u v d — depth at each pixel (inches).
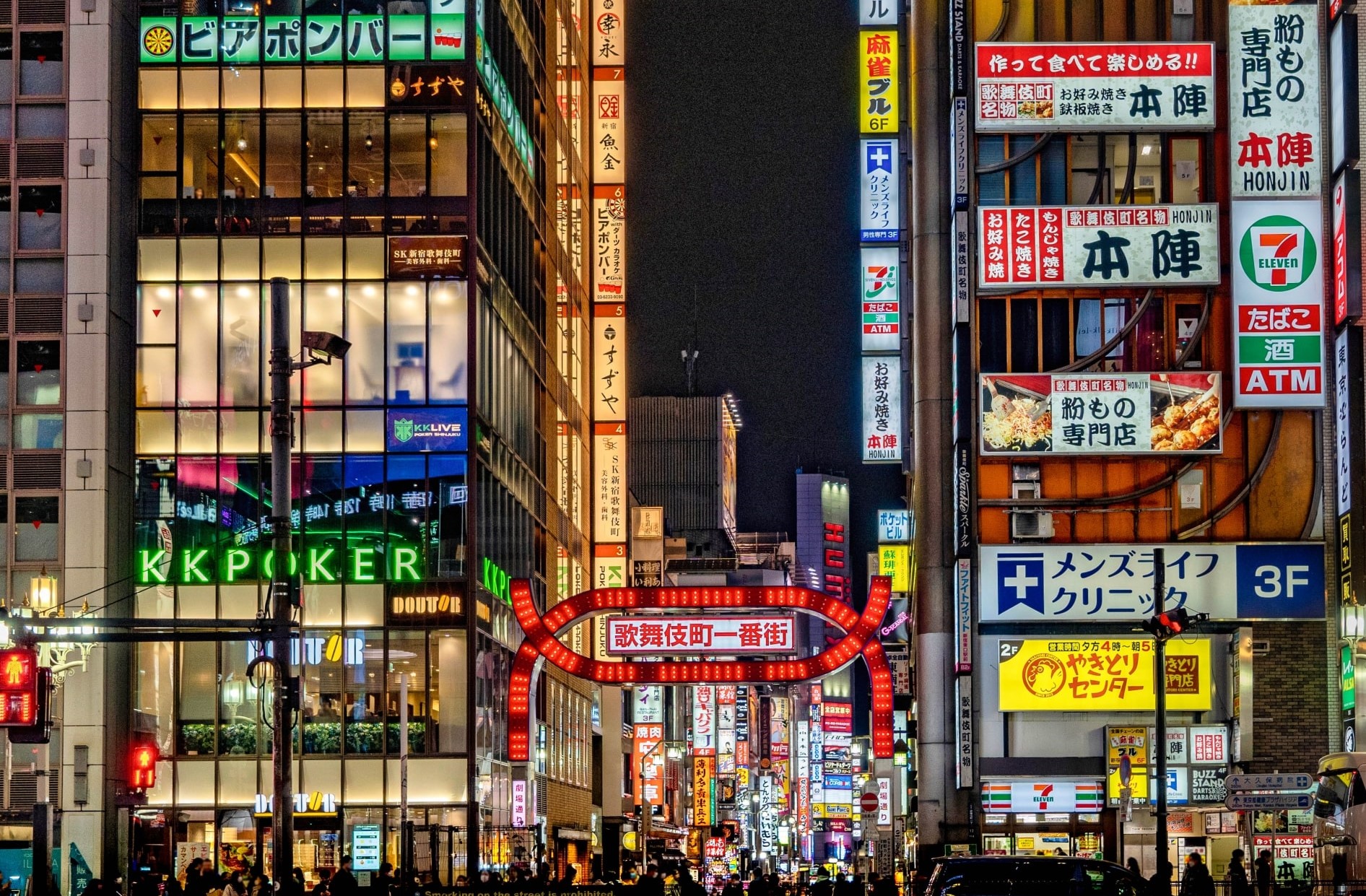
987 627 2112.5
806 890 2102.6
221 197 2300.7
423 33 2327.8
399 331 2279.8
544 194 2923.2
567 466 3117.6
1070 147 2174.0
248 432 2263.8
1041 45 2170.3
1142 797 2042.3
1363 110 2086.6
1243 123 2148.1
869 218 2596.0
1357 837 1427.2
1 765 2123.5
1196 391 2132.1
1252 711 2043.6
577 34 3336.6
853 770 5334.6
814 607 2068.2
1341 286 2086.6
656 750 4490.7
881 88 2603.3
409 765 2218.3
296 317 2281.0
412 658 2234.3
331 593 2241.6
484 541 2331.4
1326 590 2096.5
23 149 2239.2
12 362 2209.6
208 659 2231.8
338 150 2309.3
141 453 2258.9
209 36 2320.4
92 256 2220.7
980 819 2082.9
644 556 3764.8
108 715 2151.8
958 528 2159.2
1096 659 2094.0
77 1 2253.9
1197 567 2107.5
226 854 2180.1
